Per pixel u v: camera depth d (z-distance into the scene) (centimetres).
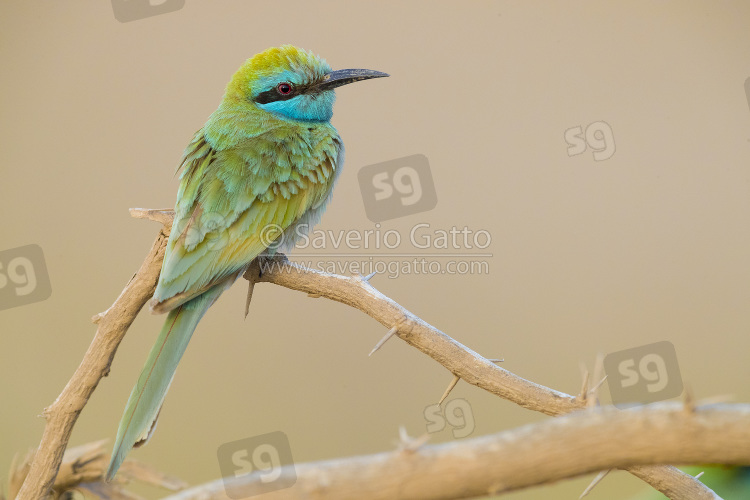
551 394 532
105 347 606
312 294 655
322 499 264
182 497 269
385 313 584
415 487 263
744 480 648
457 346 563
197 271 685
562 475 265
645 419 260
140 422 629
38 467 575
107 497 685
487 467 263
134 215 696
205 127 855
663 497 684
